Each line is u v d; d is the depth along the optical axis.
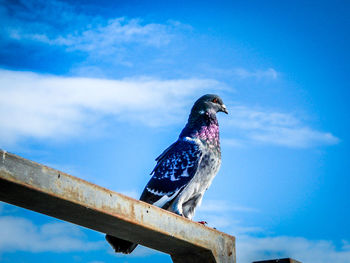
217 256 5.29
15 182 3.71
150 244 5.07
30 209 4.19
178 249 5.25
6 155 3.71
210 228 5.32
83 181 4.14
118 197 4.38
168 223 4.80
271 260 5.35
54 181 3.95
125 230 4.63
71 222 4.49
